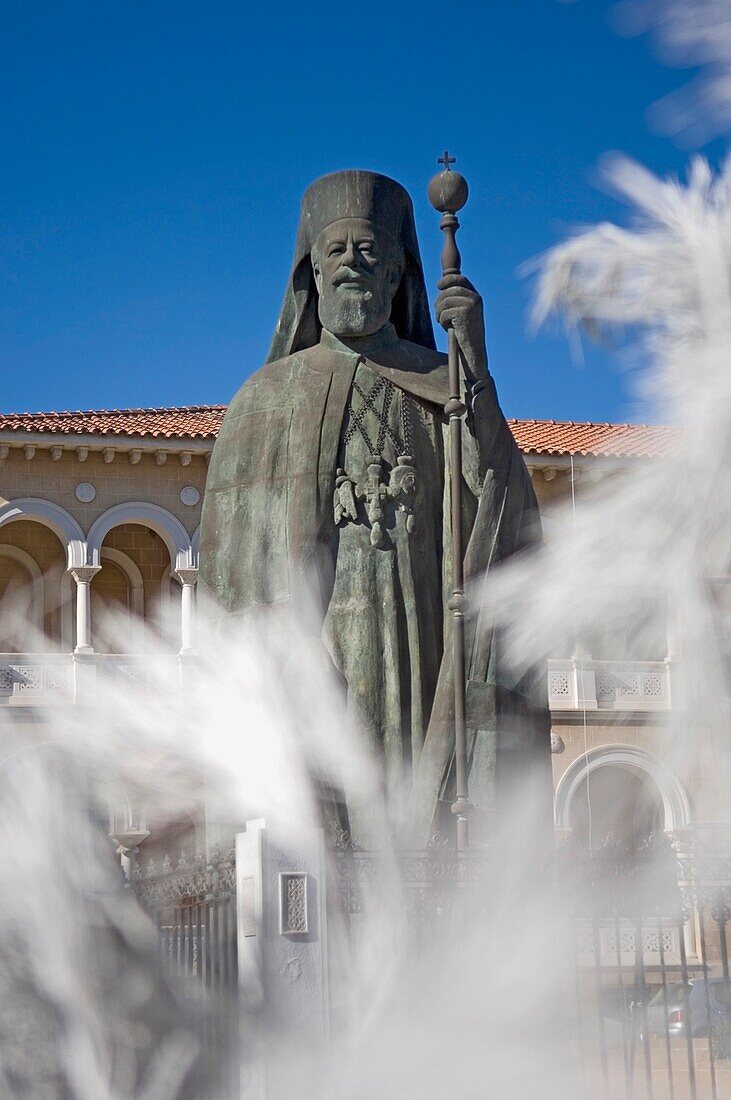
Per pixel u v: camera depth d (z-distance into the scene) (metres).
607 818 39.75
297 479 10.99
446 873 9.62
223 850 9.92
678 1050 13.57
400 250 11.46
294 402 11.22
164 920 10.66
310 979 9.15
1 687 38.22
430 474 11.13
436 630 10.95
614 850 9.88
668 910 9.81
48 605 41.22
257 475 11.20
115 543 41.97
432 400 11.14
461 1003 9.41
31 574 41.47
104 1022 10.27
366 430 11.09
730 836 10.05
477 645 10.73
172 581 42.22
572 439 41.50
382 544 10.90
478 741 10.69
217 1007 9.54
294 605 10.78
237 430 11.41
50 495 40.81
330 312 11.30
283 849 9.29
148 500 41.44
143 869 11.19
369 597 10.86
